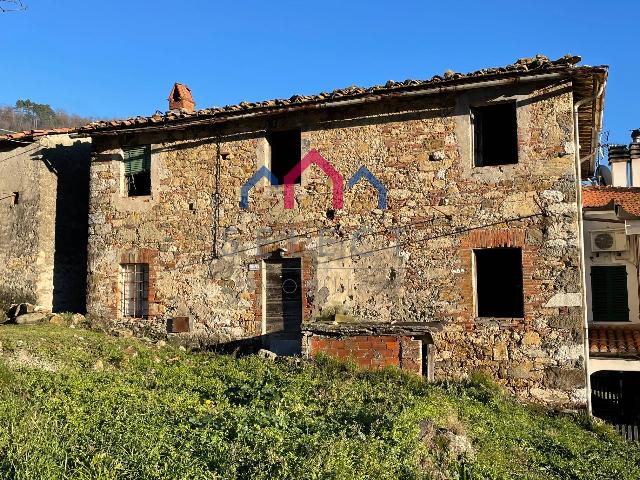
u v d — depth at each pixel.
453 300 11.16
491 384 10.45
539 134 10.88
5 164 16.66
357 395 8.27
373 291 11.72
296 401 7.74
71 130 14.98
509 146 11.73
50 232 16.03
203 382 8.94
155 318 13.48
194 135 13.53
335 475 5.39
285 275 12.70
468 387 10.40
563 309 10.48
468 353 10.95
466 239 11.18
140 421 6.49
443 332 11.14
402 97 11.59
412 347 9.95
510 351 10.70
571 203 10.61
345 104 11.85
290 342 12.45
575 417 10.12
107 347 11.20
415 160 11.66
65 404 6.89
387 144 11.89
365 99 11.70
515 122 11.30
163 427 6.29
